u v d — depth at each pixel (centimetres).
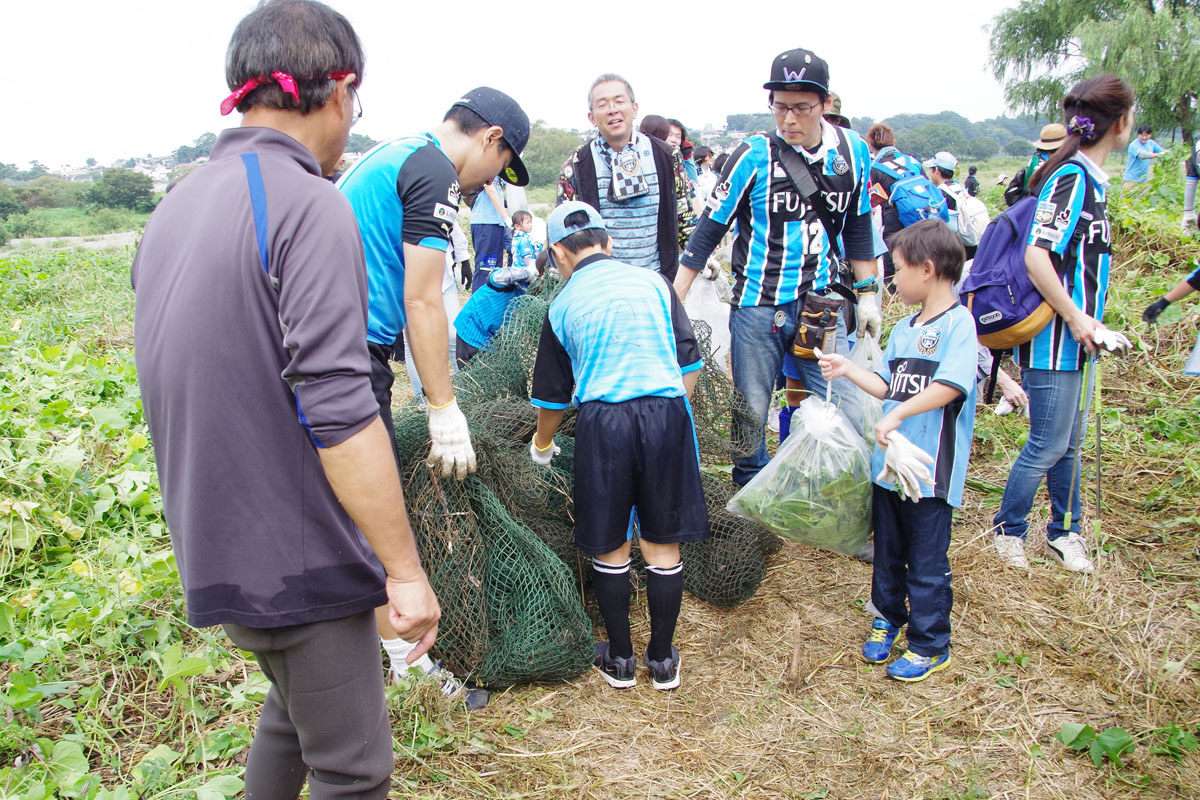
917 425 283
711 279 505
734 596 333
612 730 268
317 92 152
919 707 278
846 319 376
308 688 158
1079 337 322
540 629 281
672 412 272
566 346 283
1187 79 2369
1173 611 320
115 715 258
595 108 443
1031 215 337
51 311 794
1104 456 441
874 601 304
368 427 140
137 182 4566
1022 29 2819
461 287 984
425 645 165
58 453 378
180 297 142
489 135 258
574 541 283
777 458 309
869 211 375
